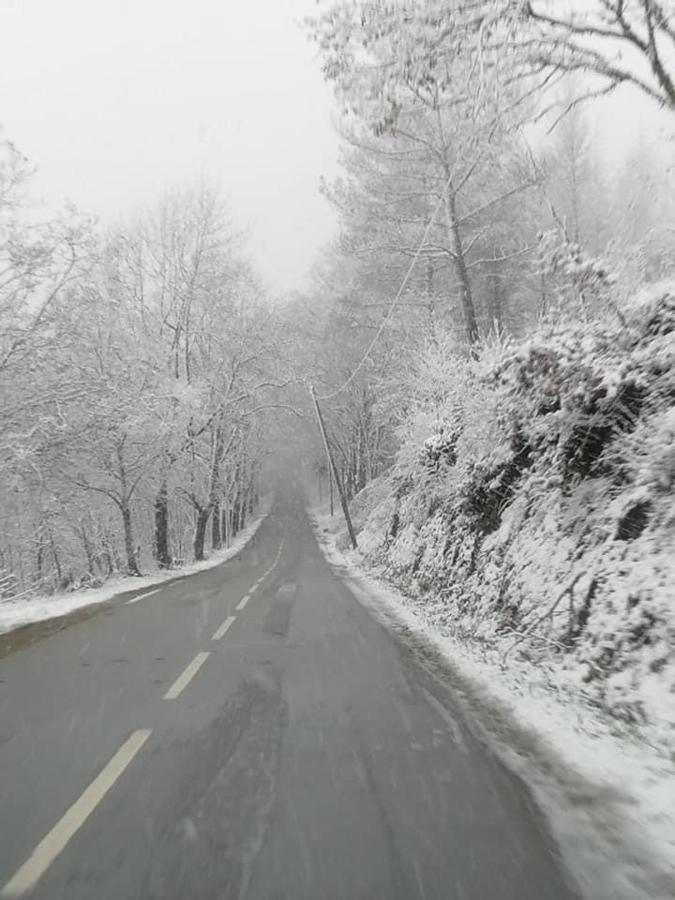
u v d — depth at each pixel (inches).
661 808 165.3
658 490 301.4
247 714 248.7
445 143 652.7
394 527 975.0
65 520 1115.9
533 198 757.3
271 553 1485.0
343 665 335.0
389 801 169.9
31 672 319.0
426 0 309.3
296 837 149.9
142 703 263.6
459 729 231.3
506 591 388.5
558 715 239.5
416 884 130.5
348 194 799.1
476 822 158.1
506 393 442.0
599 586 295.0
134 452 1029.2
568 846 146.8
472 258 842.8
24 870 136.1
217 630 441.1
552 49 314.5
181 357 1318.9
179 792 175.6
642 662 243.0
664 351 325.1
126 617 504.7
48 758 201.8
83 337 721.0
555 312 402.0
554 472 389.1
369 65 341.4
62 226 634.2
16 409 633.0
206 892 127.6
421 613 513.7
